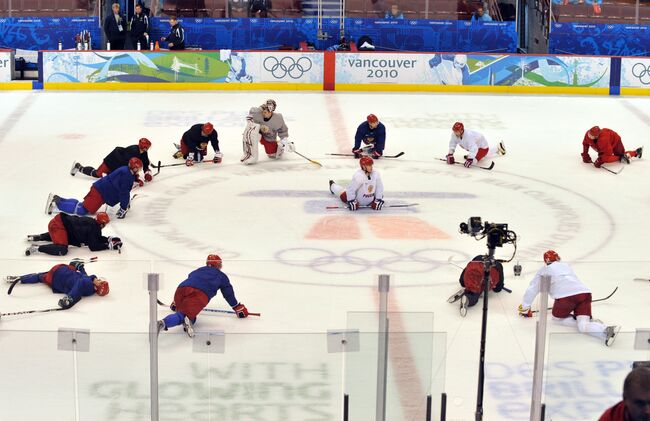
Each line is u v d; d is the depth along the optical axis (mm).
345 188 23922
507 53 40375
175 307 15109
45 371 10383
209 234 20391
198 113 32656
